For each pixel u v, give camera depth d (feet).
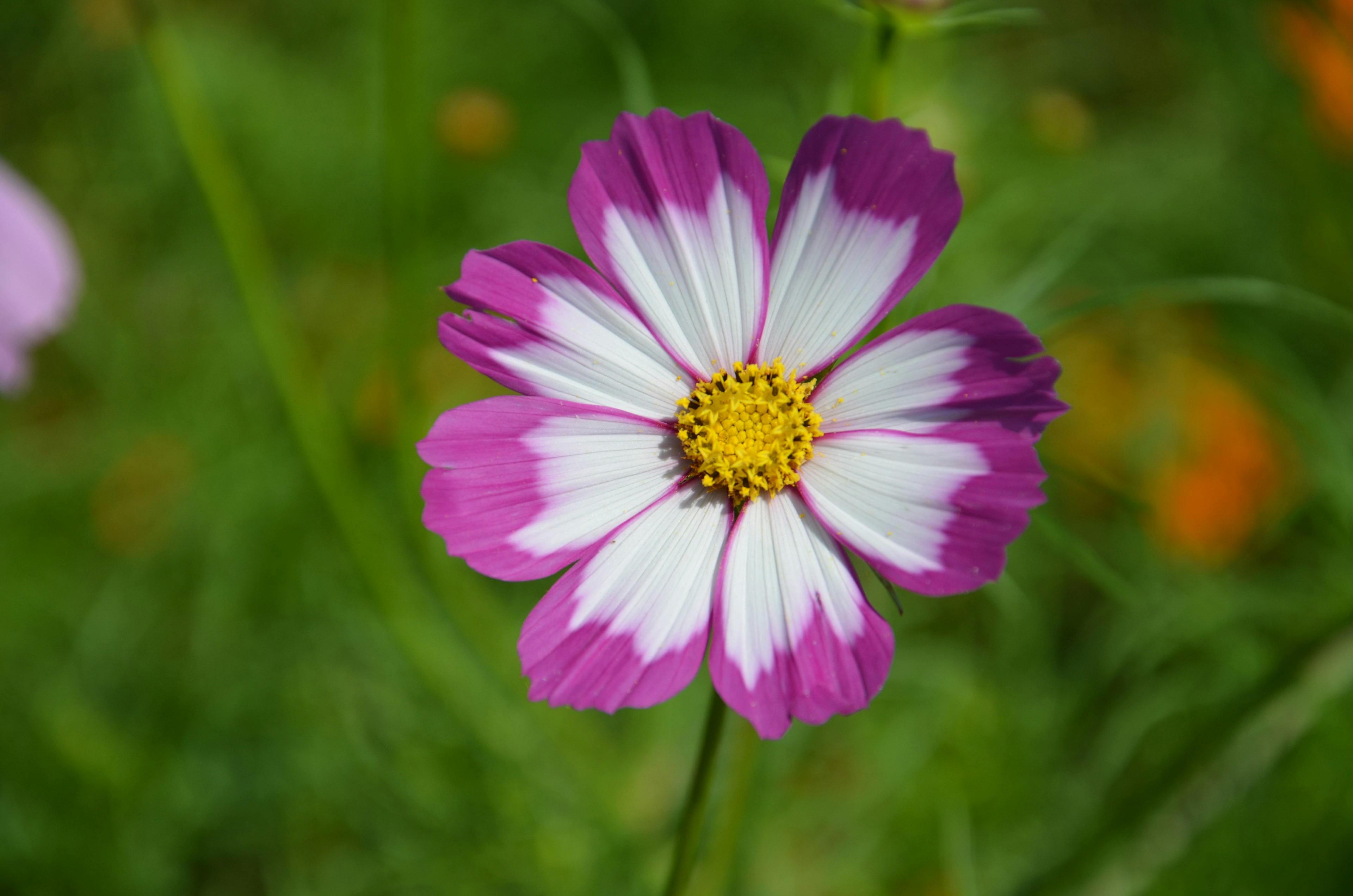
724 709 0.99
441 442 1.00
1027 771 1.37
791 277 1.02
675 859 1.02
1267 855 1.30
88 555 1.57
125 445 1.62
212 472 1.54
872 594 1.42
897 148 1.00
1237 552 1.43
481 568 0.99
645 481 1.02
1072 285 1.71
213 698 1.42
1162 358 1.59
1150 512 1.03
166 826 1.39
